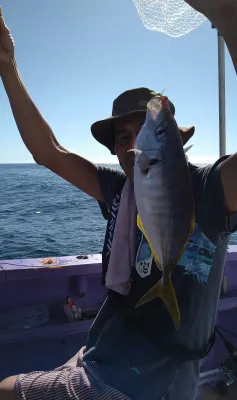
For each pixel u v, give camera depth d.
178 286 1.62
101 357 1.76
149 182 1.39
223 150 3.05
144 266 1.73
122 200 1.86
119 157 1.89
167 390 1.65
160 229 1.39
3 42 1.97
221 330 3.11
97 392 1.62
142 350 1.68
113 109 1.94
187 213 1.38
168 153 1.37
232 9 1.12
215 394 2.56
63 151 2.20
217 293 1.73
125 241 1.81
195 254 1.62
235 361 2.68
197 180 1.66
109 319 1.86
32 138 2.10
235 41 1.14
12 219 16.31
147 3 2.20
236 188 1.45
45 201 23.23
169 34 2.39
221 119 3.03
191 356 1.65
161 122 1.38
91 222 15.44
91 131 2.03
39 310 3.07
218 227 1.53
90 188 2.22
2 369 2.75
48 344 2.87
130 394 1.63
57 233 13.06
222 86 3.03
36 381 1.74
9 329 2.81
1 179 46.69
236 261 3.47
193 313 1.63
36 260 3.20
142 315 1.71
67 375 1.74
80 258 3.29
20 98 2.05
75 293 3.22
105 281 1.86
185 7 2.17
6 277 2.89
